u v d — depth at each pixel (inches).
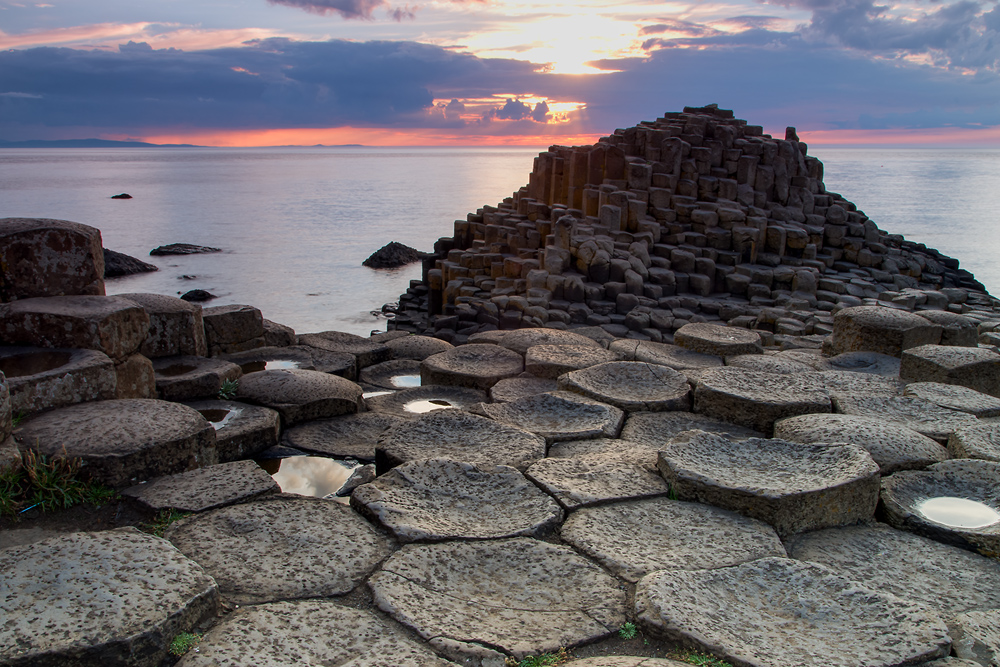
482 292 876.0
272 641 119.1
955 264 984.3
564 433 219.6
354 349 347.6
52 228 243.4
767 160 922.1
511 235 971.3
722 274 808.9
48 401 200.2
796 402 227.6
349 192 5103.3
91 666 111.6
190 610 123.3
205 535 155.3
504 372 301.0
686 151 912.9
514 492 177.3
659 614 124.6
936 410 228.1
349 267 1774.1
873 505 171.3
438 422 223.5
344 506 170.4
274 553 149.0
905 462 189.6
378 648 118.3
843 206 1001.5
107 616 118.2
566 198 1054.4
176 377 259.9
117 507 171.3
